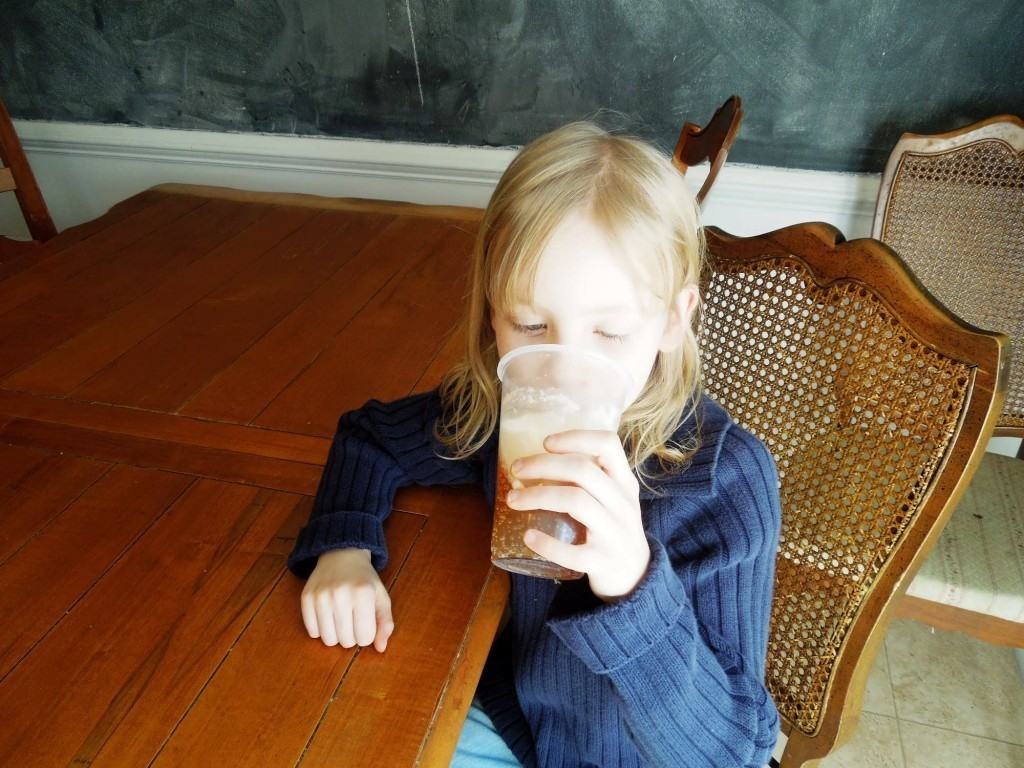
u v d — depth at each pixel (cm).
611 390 60
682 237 76
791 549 100
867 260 85
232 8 201
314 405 105
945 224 162
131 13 208
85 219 253
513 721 95
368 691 65
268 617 72
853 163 188
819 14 172
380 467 87
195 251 151
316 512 81
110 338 121
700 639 73
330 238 156
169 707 63
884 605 92
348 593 70
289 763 59
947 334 79
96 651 68
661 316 73
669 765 70
